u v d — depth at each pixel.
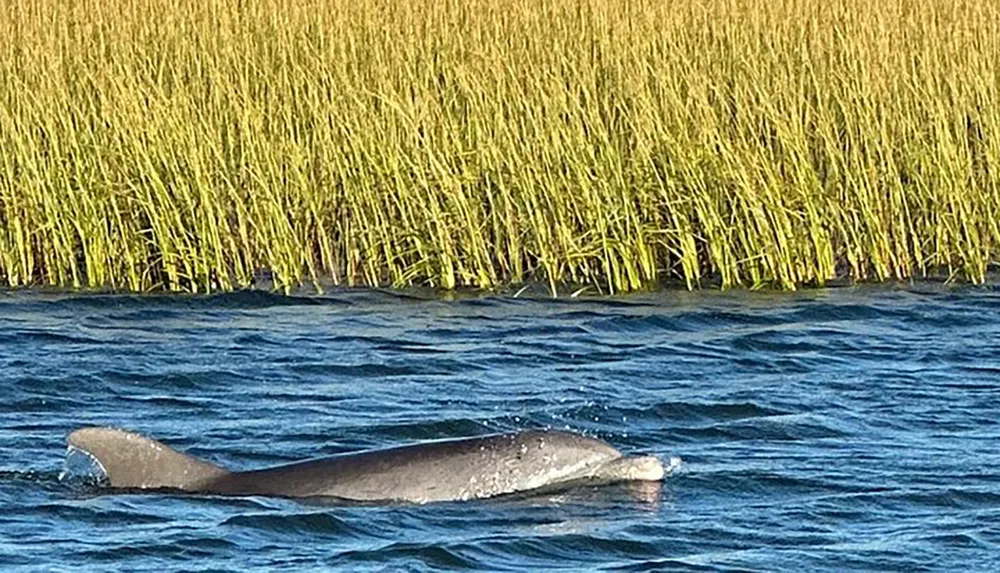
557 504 36.34
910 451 40.75
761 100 66.62
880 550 33.53
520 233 65.69
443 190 65.19
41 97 66.19
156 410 45.53
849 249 65.69
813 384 48.41
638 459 38.00
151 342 54.56
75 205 65.00
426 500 36.44
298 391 47.84
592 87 66.50
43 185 65.25
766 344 54.28
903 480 38.25
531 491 37.06
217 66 68.31
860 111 66.75
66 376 49.19
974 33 70.69
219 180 65.44
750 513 35.94
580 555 33.38
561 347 54.06
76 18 70.12
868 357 52.12
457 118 67.31
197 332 56.31
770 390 47.56
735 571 32.41
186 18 70.44
